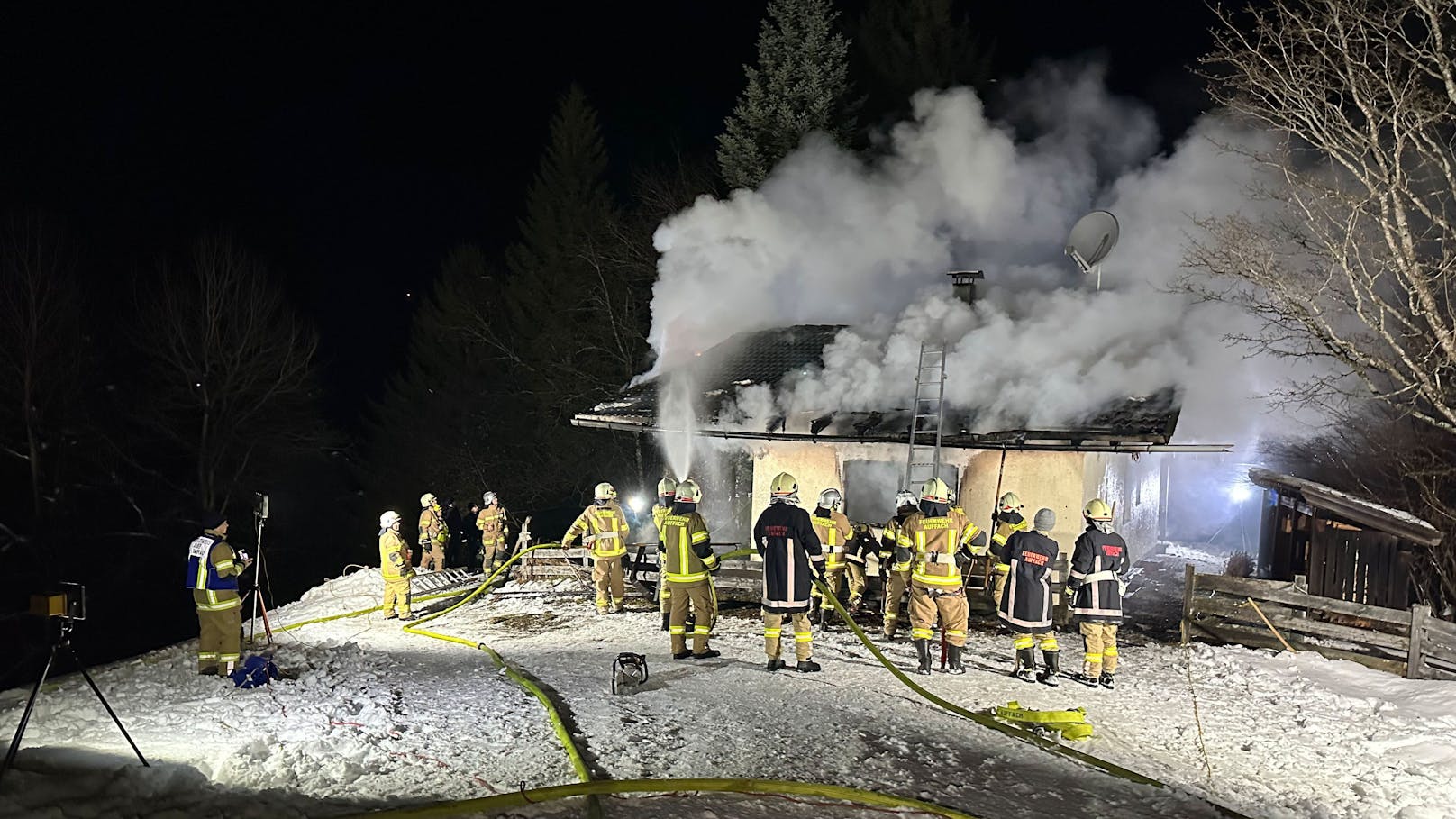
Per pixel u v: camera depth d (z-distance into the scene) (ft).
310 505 139.23
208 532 33.30
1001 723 30.83
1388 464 60.44
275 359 124.36
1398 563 47.39
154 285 125.18
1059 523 55.11
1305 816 25.36
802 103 122.52
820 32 120.06
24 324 107.55
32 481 106.52
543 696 31.17
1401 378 49.52
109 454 115.24
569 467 126.62
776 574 36.29
